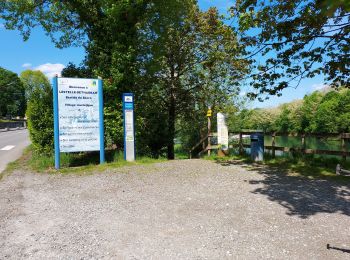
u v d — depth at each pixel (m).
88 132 11.36
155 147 16.61
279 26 9.30
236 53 10.75
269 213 5.98
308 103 59.28
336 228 5.23
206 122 21.94
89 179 9.17
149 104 18.17
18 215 6.01
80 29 16.67
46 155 12.55
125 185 8.38
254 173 9.93
